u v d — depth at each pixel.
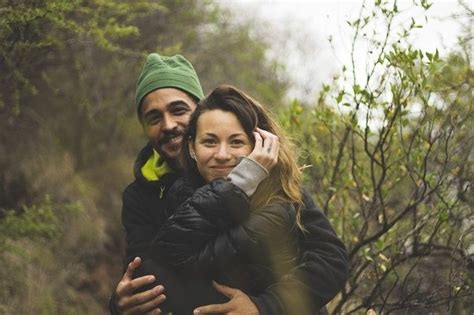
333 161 4.81
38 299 5.63
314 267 2.99
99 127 7.28
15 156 6.36
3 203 6.16
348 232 4.59
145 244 3.28
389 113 4.32
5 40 4.30
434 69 4.04
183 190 3.07
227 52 8.34
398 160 4.29
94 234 6.54
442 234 4.33
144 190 3.38
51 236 5.76
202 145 2.98
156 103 3.43
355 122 4.24
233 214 2.85
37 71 5.71
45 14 4.14
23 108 6.29
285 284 2.94
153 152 3.50
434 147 4.44
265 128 3.09
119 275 6.56
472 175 4.18
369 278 4.43
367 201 4.57
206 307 2.87
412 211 4.47
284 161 3.04
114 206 6.97
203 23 8.00
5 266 5.64
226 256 2.85
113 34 5.03
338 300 4.61
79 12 4.95
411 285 4.46
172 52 7.02
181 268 2.92
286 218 2.93
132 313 2.99
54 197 6.46
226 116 2.97
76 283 6.20
